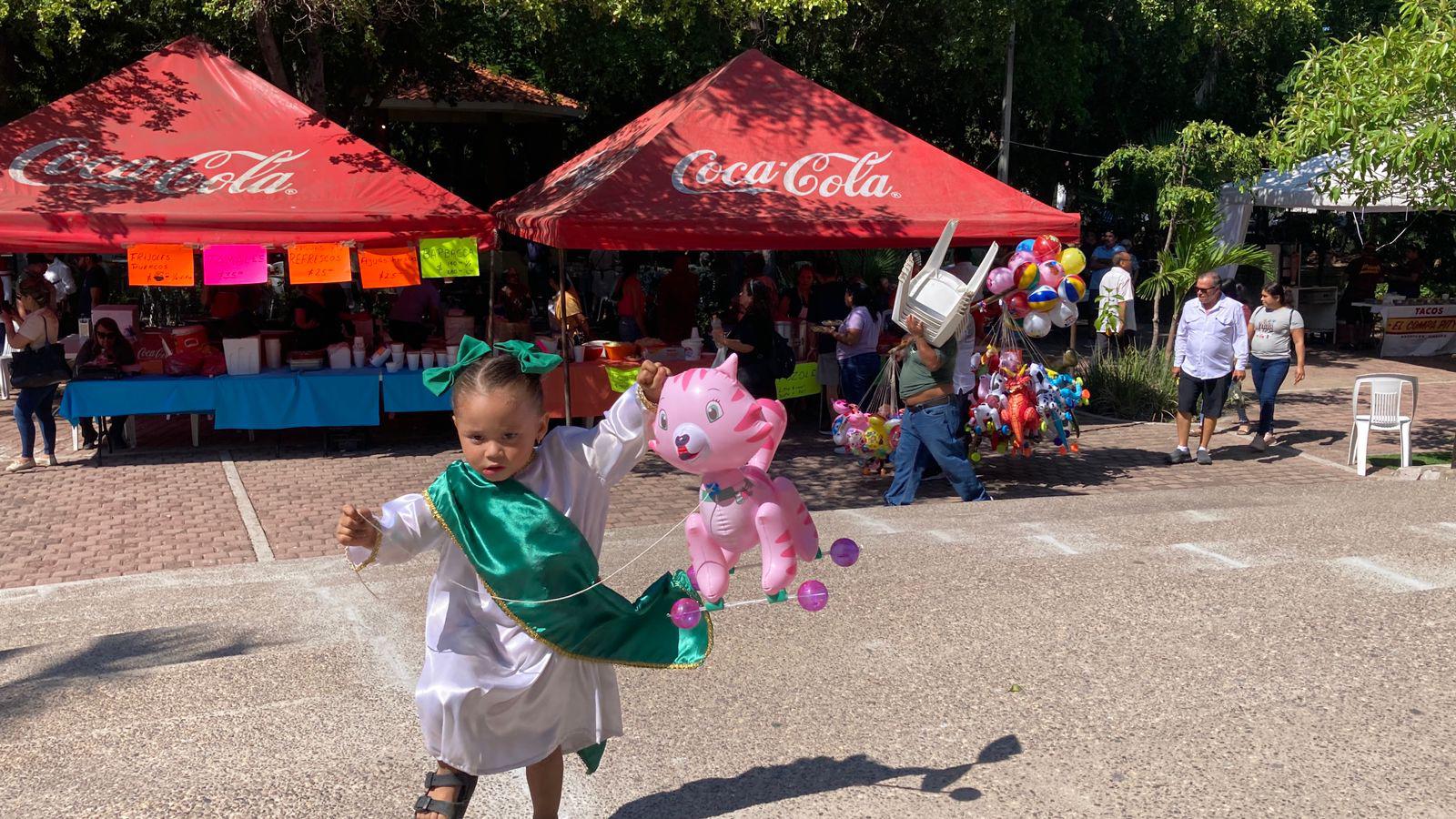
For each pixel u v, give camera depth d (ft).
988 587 17.06
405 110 76.28
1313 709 12.32
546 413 9.18
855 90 63.72
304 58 55.31
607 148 42.29
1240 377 35.45
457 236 36.91
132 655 16.39
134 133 38.01
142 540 28.53
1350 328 65.41
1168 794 10.57
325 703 13.34
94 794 11.00
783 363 35.81
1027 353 34.50
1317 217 84.02
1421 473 32.60
